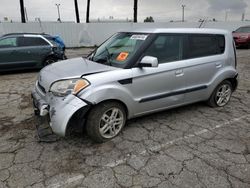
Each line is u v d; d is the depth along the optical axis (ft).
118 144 11.24
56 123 10.11
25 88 20.67
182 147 11.08
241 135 12.35
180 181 8.80
